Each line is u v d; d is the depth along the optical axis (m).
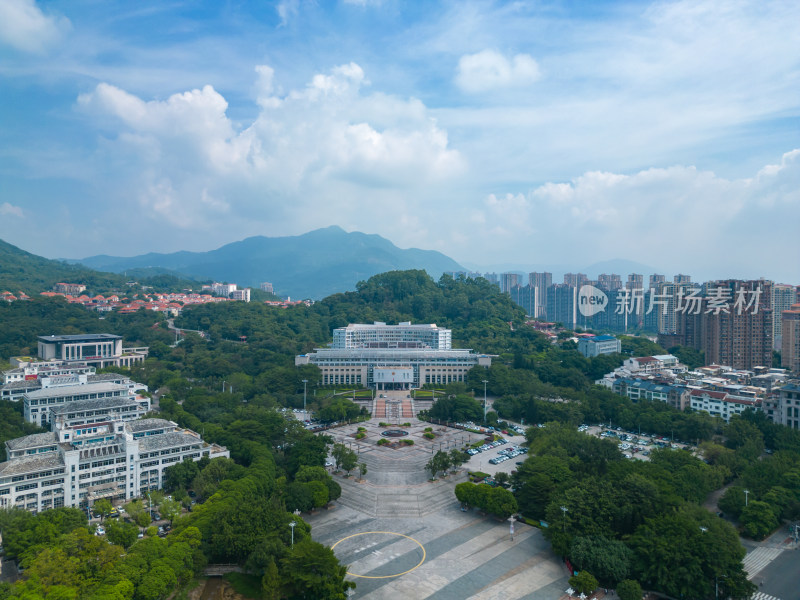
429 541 197.38
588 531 178.25
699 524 176.50
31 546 166.50
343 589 157.38
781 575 176.38
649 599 161.25
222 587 167.88
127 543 177.62
